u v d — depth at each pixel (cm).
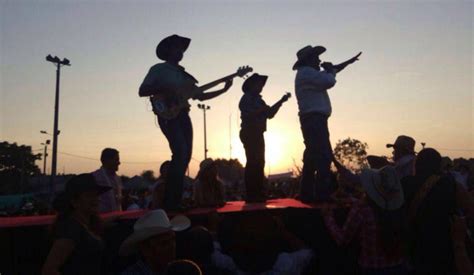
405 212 454
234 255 491
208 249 435
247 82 704
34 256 480
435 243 439
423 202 451
